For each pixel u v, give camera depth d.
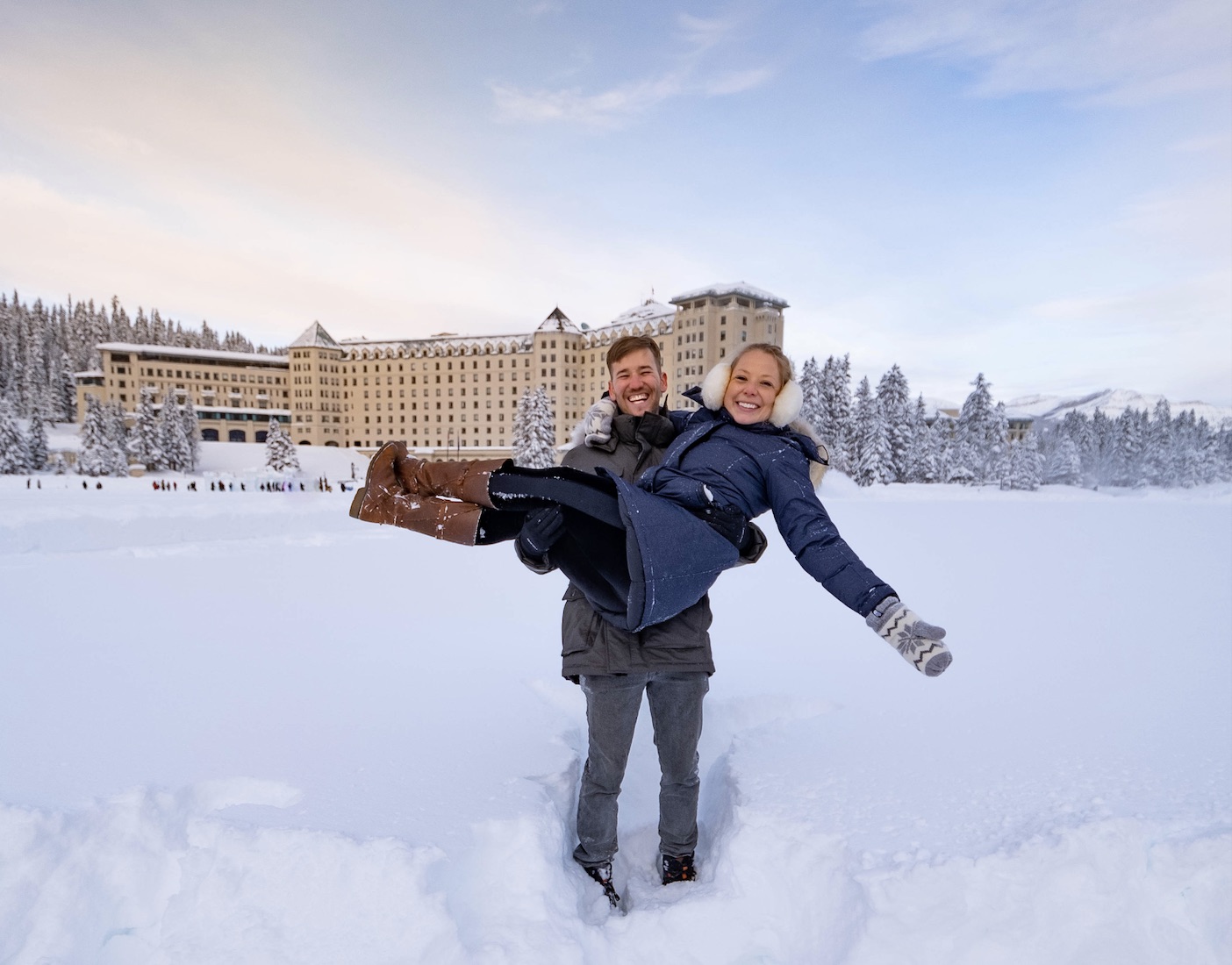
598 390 92.56
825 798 2.09
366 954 1.50
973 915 1.57
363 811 1.95
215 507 15.46
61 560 8.87
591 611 1.95
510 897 1.69
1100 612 5.29
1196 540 11.60
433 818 1.92
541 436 54.22
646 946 1.68
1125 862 1.63
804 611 5.45
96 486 44.22
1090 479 65.38
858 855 1.78
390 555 9.60
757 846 1.89
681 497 1.84
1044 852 1.66
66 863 1.71
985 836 1.81
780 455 1.87
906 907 1.60
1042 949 1.51
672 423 2.23
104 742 2.48
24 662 3.73
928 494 39.44
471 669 3.65
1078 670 3.58
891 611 1.56
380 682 3.40
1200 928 1.54
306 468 77.88
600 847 1.98
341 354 105.75
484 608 5.68
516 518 1.95
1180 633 4.48
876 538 12.42
